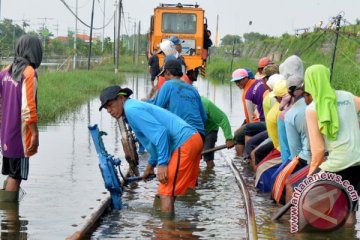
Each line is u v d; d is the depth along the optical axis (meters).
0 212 9.17
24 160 9.66
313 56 49.81
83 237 8.12
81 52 81.25
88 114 22.33
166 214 9.23
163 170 8.98
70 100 25.31
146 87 38.75
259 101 13.52
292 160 9.61
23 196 10.11
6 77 9.53
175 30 32.66
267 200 10.36
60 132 17.45
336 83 24.38
